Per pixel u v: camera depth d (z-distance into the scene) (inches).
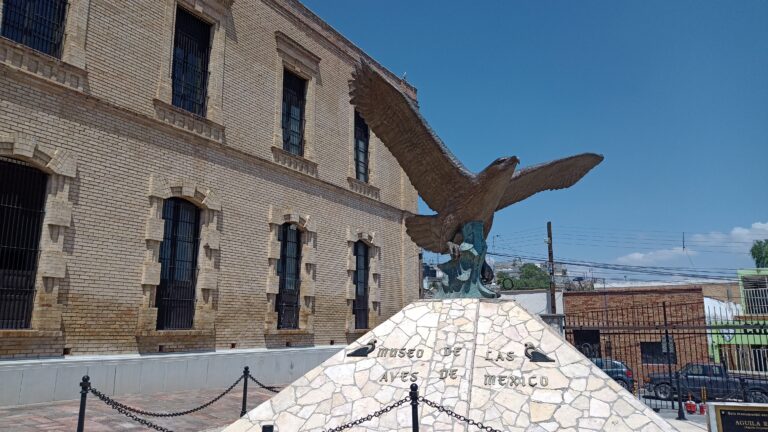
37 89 491.2
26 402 450.3
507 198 419.2
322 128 845.2
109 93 547.5
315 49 850.1
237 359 643.5
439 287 396.2
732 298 1451.8
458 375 316.2
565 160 411.2
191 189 620.4
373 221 932.0
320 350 770.2
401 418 301.4
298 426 312.8
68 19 522.0
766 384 700.7
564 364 312.8
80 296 504.4
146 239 565.0
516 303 361.4
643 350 1003.3
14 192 476.7
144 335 549.3
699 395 713.0
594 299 1085.8
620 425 277.9
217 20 677.3
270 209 725.9
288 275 763.4
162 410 465.7
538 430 282.2
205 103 658.2
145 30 590.2
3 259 462.3
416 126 363.6
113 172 544.4
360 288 900.6
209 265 631.2
